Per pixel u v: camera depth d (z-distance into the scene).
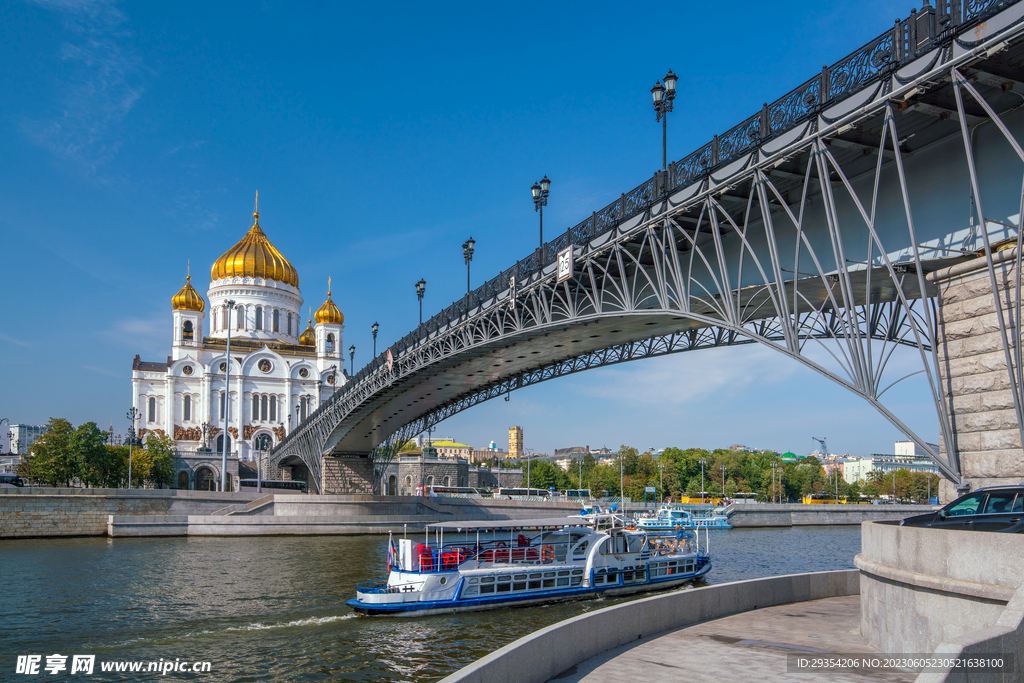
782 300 22.62
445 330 48.84
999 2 16.25
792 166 23.22
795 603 20.95
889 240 20.94
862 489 186.38
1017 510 12.45
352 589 38.78
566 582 37.62
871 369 19.55
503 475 152.88
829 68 20.89
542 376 52.53
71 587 38.06
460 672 10.33
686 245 30.95
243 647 27.11
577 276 36.03
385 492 133.62
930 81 17.56
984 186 18.22
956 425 17.39
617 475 158.25
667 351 40.03
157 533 66.56
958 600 11.58
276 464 124.88
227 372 92.50
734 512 102.06
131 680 23.27
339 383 135.88
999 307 15.70
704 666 13.54
